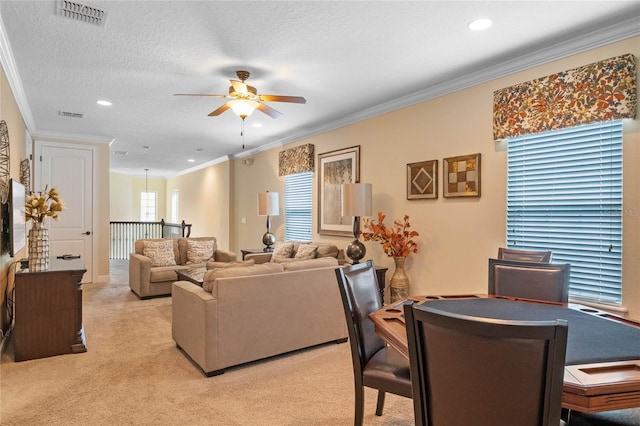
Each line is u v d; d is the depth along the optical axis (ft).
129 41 9.38
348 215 13.97
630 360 4.10
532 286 7.64
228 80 12.09
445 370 3.72
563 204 9.80
